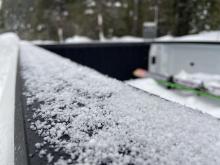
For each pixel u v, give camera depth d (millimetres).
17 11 34344
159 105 1174
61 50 7625
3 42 9328
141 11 24625
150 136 813
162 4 21844
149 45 8336
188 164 655
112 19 25812
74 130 889
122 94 1412
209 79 5074
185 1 18891
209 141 786
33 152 736
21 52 4836
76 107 1172
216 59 4887
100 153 710
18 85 1819
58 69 2398
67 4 27484
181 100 5512
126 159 674
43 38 27875
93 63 7707
